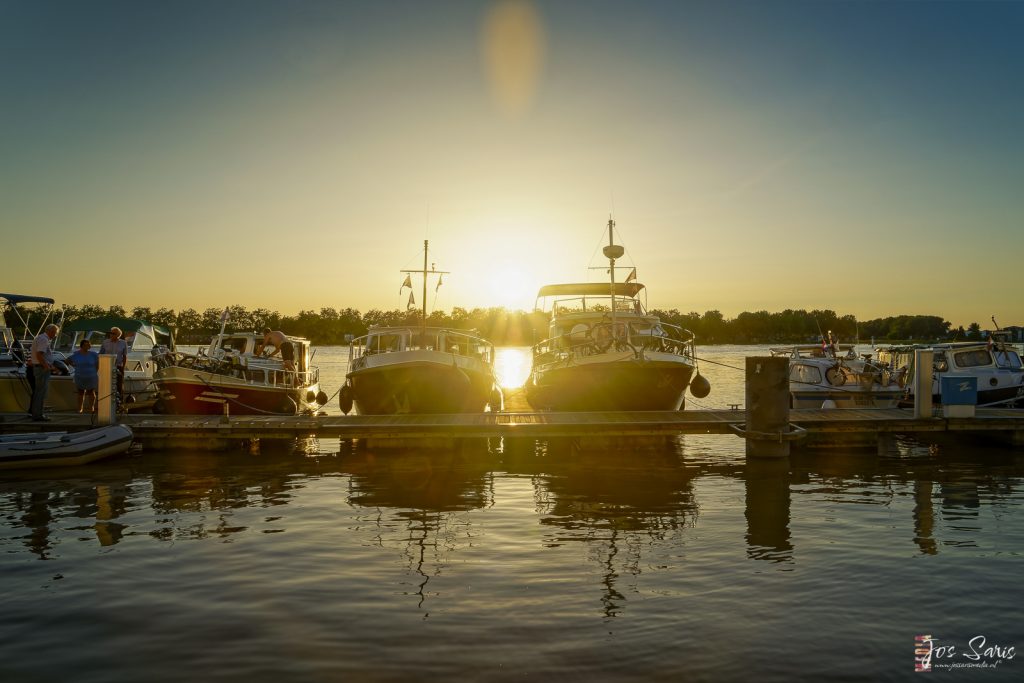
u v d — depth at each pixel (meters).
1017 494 12.36
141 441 16.67
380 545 9.28
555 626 6.66
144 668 5.82
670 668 5.85
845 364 21.81
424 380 20.30
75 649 6.16
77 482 13.45
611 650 6.17
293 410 23.67
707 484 13.42
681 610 7.03
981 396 22.28
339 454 17.02
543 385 22.00
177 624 6.68
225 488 12.98
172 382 20.89
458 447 16.95
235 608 7.08
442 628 6.61
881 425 16.53
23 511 11.10
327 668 5.82
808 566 8.37
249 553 8.91
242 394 22.02
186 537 9.63
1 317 22.53
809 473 14.50
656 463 15.84
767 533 9.85
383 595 7.44
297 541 9.46
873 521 10.48
